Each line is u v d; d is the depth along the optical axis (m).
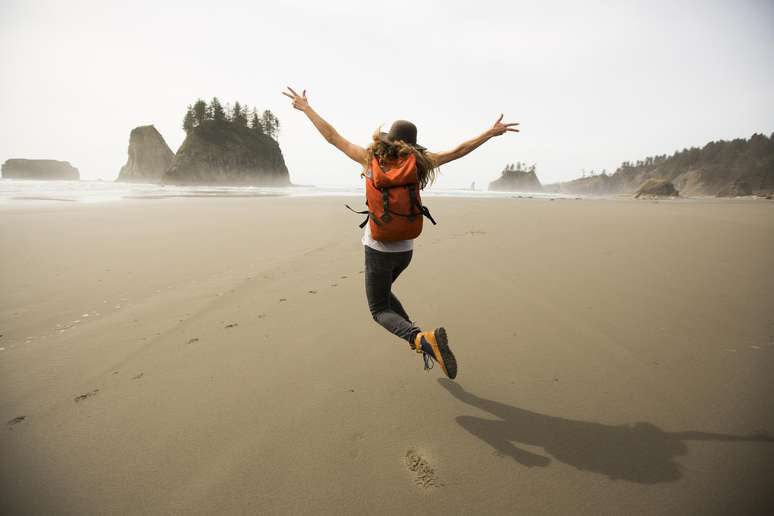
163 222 8.55
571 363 2.49
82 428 1.88
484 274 4.52
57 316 3.27
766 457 1.63
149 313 3.34
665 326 3.03
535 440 1.79
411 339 1.98
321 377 2.34
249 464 1.64
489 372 2.39
